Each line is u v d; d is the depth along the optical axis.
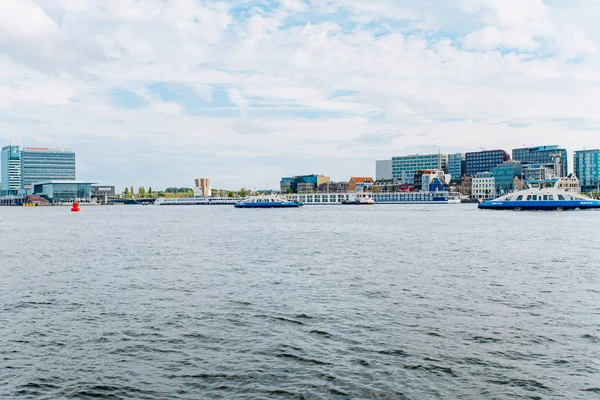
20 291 43.59
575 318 33.44
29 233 112.06
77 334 31.19
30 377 24.88
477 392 22.88
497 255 63.88
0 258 65.75
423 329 31.36
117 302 39.19
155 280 48.25
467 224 126.44
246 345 28.81
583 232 97.56
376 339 29.56
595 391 22.89
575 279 46.69
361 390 23.12
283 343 29.00
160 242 86.38
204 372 25.22
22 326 32.91
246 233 105.50
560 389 23.09
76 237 99.56
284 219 168.62
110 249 75.62
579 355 26.92
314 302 38.28
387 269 53.44
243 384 23.86
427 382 23.86
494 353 27.28
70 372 25.45
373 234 99.06
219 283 46.25
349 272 51.62
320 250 71.50
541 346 28.28
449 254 65.44
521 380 24.00
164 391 23.30
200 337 30.31
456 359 26.50
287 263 58.62
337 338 29.80
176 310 36.50
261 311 35.81
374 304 37.56
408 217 170.62
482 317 33.88
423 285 44.41
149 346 28.92
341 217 178.50
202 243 83.69
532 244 76.12
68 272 53.59
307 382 23.95
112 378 24.70
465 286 43.84
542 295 40.09
